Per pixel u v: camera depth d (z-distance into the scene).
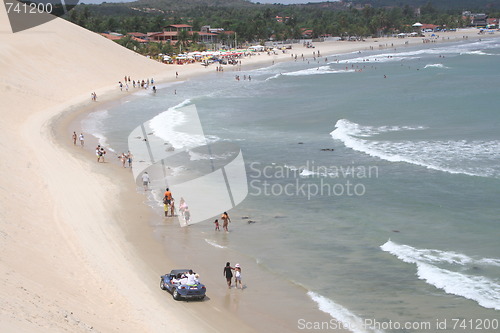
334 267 23.20
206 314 19.28
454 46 193.88
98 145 46.94
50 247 23.44
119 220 29.14
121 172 38.75
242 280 22.39
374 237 26.20
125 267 22.97
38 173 35.75
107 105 71.44
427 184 33.69
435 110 59.28
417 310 19.28
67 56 93.75
